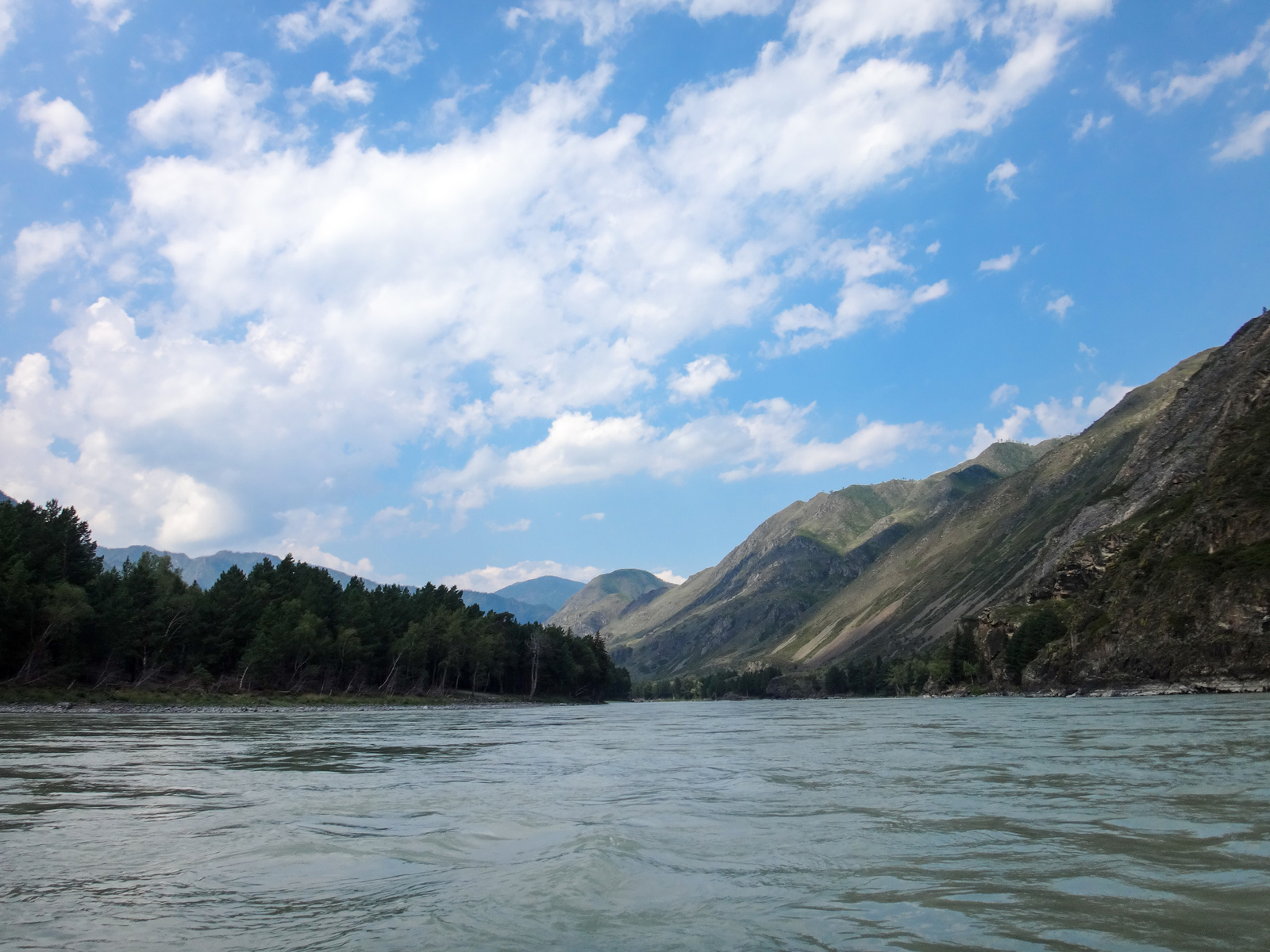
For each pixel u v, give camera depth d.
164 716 77.75
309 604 142.12
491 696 174.00
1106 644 121.19
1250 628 98.88
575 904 10.30
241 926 9.58
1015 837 14.06
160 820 17.20
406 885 11.45
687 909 9.99
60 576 110.81
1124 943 8.31
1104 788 19.59
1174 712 55.09
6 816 17.89
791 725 64.00
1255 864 11.53
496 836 15.20
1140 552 136.25
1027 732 41.88
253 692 123.31
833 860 12.66
